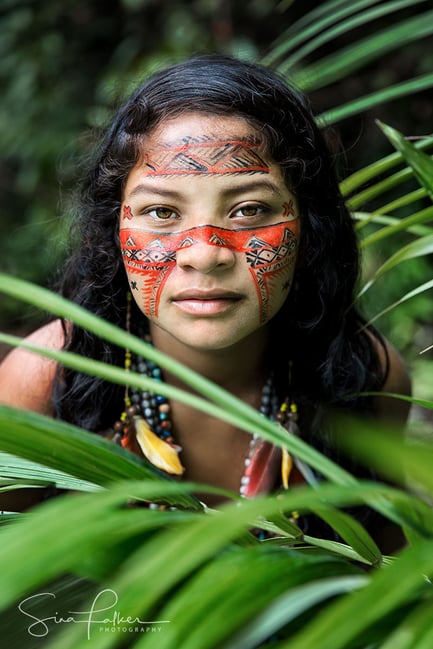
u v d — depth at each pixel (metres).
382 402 1.18
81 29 3.15
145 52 3.02
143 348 0.41
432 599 0.39
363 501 0.43
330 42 2.80
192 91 0.86
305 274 0.99
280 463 1.01
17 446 0.45
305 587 0.40
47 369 1.05
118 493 0.35
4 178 3.44
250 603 0.38
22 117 3.11
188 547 0.32
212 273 0.84
